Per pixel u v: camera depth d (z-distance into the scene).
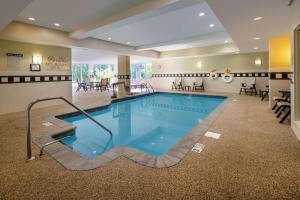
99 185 1.87
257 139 3.07
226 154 2.53
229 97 8.54
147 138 4.29
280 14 3.61
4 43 5.41
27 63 5.95
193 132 3.41
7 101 5.54
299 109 3.36
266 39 5.99
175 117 6.14
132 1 3.89
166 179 1.96
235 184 1.86
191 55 10.59
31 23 5.25
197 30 6.46
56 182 1.94
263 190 1.76
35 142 3.03
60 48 6.84
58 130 3.70
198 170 2.12
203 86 11.85
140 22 5.56
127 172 2.11
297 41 3.33
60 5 4.06
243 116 4.66
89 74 19.02
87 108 6.09
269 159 2.37
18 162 2.37
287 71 5.54
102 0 3.83
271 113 5.00
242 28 4.62
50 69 6.58
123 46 8.95
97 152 3.50
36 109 5.95
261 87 9.89
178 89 12.77
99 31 5.44
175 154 2.53
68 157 2.49
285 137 3.15
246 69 10.27
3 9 2.82
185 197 1.68
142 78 17.19
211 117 4.52
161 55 11.89
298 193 1.72
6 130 3.68
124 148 2.76
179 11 4.68
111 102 7.70
